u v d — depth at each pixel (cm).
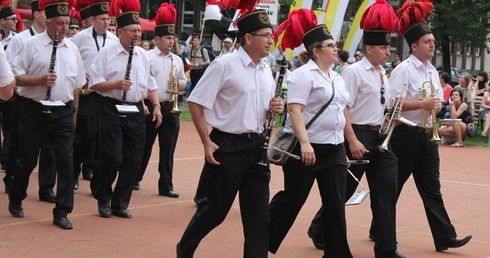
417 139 1059
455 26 4425
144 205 1292
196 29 4947
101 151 1174
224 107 839
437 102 1037
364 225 1216
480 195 1577
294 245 1060
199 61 2798
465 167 2006
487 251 1086
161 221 1170
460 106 2503
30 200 1272
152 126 1368
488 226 1259
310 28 913
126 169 1186
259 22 832
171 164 1384
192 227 851
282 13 3347
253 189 842
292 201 922
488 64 6650
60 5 1082
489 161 2148
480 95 2945
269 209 928
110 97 1180
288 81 905
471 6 4378
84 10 1420
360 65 1011
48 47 1093
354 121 1006
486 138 2720
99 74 1175
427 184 1074
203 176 1232
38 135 1091
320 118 902
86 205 1259
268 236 870
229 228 1141
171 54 1385
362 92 1003
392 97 1046
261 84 844
